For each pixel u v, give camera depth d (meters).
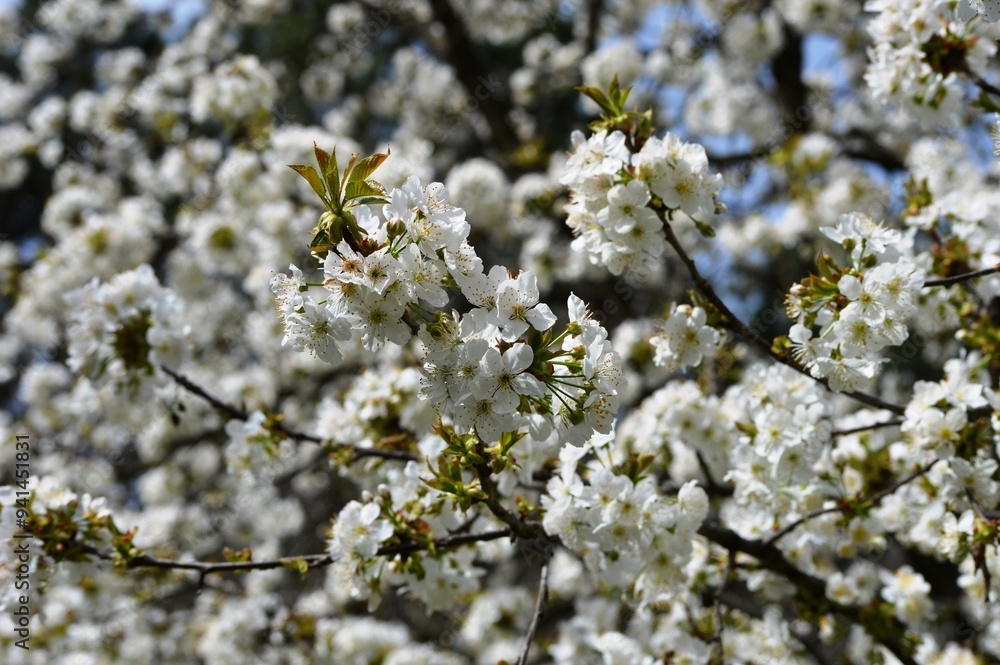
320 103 10.98
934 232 3.82
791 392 3.29
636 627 4.70
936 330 4.49
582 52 10.09
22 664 5.40
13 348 8.52
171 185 8.36
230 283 9.10
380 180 5.56
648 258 2.81
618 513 2.89
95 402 5.66
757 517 3.75
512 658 5.84
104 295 4.00
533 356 2.11
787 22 8.51
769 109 8.91
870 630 3.87
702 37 8.35
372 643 5.80
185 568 3.23
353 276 1.97
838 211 6.63
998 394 3.27
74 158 9.27
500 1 10.41
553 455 3.42
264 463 4.00
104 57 10.18
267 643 5.95
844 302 2.73
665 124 9.15
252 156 6.71
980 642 5.02
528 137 10.06
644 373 6.64
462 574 3.46
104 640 6.19
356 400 4.09
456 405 2.07
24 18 10.60
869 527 3.79
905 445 3.69
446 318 2.06
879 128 8.56
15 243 14.23
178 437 7.64
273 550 7.50
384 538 3.03
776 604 4.73
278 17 10.55
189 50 10.15
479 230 8.07
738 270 8.65
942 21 3.28
